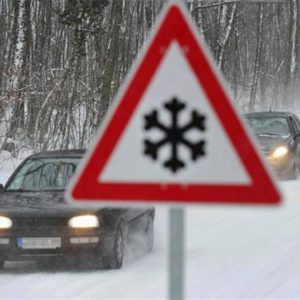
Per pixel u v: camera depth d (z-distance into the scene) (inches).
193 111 508.4
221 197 501.7
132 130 515.8
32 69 4124.0
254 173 498.3
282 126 2559.1
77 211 1198.3
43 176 1376.7
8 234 1192.8
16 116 2667.3
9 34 4854.8
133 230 1370.6
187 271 1205.7
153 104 514.3
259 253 1362.0
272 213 1835.6
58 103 2711.6
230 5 4872.0
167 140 510.0
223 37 4894.2
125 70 3804.1
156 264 1279.5
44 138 2674.7
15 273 1229.1
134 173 514.3
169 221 511.5
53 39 5442.9
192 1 3656.5
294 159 2484.0
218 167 502.3
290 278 1147.3
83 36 3265.3
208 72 508.4
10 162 2554.1
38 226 1188.5
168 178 508.4
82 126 2930.6
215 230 1622.8
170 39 514.3
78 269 1245.1
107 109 2984.7
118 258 1240.8
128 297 1032.8
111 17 3481.8
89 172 519.5
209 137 505.0
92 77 3120.1
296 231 1594.5
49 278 1176.8
